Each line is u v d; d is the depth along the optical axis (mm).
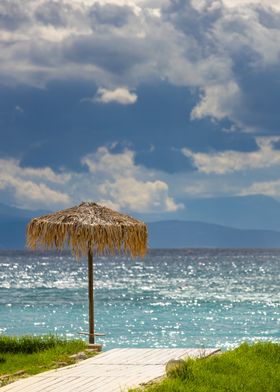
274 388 31312
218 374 31844
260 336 74875
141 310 103500
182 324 85562
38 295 134875
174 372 31328
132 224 44812
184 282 179250
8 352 43031
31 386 30719
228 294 135875
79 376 32625
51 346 43812
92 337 45062
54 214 45406
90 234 43719
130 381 30984
